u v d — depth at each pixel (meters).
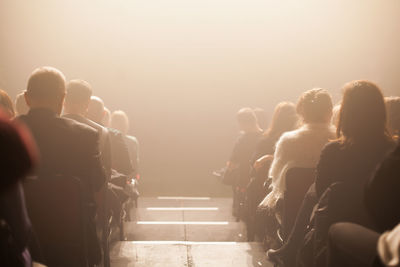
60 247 2.16
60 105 2.43
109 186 3.38
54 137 2.33
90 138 2.38
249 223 4.33
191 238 4.67
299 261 2.45
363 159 2.24
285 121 3.93
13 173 1.11
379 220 1.63
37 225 2.13
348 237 1.71
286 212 2.85
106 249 3.08
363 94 2.25
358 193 2.08
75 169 2.36
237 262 3.42
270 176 3.12
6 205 1.42
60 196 2.11
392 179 1.59
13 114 3.30
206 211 5.99
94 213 2.44
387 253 1.44
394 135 2.76
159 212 5.86
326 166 2.29
